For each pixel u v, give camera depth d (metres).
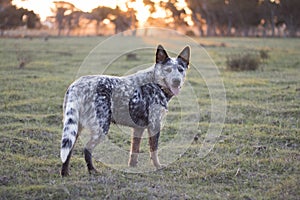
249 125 9.66
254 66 17.89
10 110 10.74
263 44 31.14
